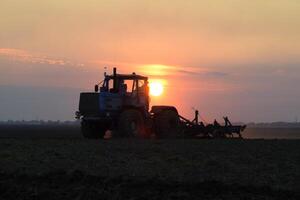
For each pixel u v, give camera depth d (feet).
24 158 66.85
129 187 50.44
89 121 107.86
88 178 53.72
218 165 61.72
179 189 49.34
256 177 54.08
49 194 49.14
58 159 66.08
